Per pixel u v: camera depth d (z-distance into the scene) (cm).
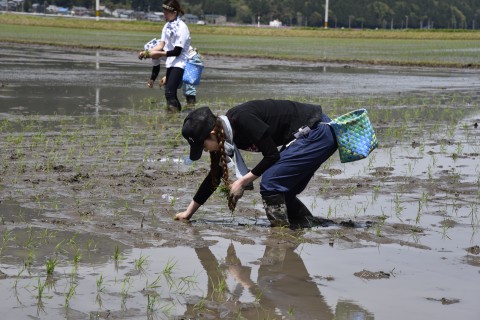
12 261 627
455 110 1730
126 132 1295
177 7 1572
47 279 589
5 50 3625
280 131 747
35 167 981
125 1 19300
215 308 546
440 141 1278
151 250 672
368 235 733
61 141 1184
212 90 2059
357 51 4447
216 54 3725
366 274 620
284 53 4075
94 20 7794
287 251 683
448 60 3728
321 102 1817
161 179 944
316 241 714
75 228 727
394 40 6216
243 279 609
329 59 3606
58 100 1709
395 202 859
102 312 529
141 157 1080
